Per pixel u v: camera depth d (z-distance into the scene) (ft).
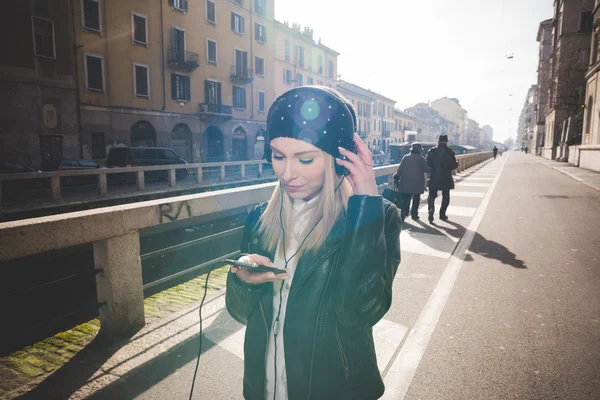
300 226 3.74
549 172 76.18
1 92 62.90
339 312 3.25
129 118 83.25
